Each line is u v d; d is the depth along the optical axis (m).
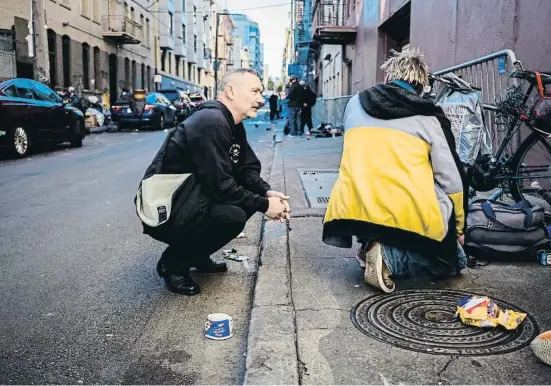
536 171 4.75
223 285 3.92
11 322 3.29
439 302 3.31
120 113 23.56
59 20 25.75
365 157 3.41
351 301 3.35
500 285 3.59
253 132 20.70
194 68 63.91
